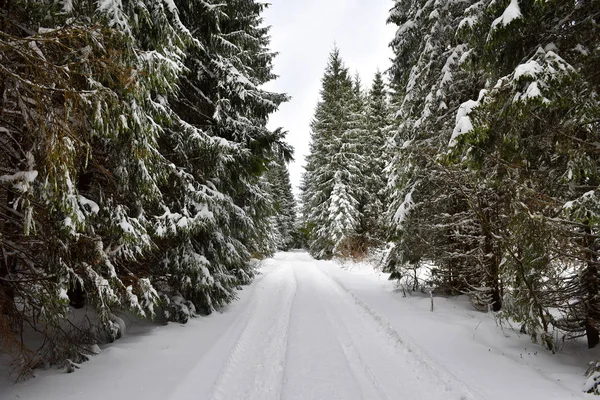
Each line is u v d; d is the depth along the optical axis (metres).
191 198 7.39
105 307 4.89
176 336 6.62
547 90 4.11
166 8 5.69
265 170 10.65
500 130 5.05
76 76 4.00
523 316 5.56
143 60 4.66
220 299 8.97
